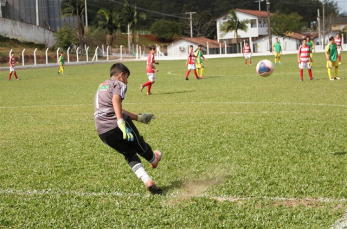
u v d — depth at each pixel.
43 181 6.36
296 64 34.25
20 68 48.78
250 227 4.48
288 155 7.25
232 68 33.47
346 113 11.18
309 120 10.33
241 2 125.75
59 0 85.62
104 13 86.25
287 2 128.12
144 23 120.88
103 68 43.88
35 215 5.01
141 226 4.62
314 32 111.94
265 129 9.46
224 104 13.74
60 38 70.69
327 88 16.83
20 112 13.86
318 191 5.42
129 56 77.69
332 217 4.61
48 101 16.69
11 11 78.06
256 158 7.14
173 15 117.25
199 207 5.06
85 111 13.66
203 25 110.88
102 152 8.05
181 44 90.31
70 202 5.39
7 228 4.70
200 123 10.54
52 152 8.19
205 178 6.22
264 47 94.44
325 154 7.25
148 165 7.02
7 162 7.54
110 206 5.22
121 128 5.32
